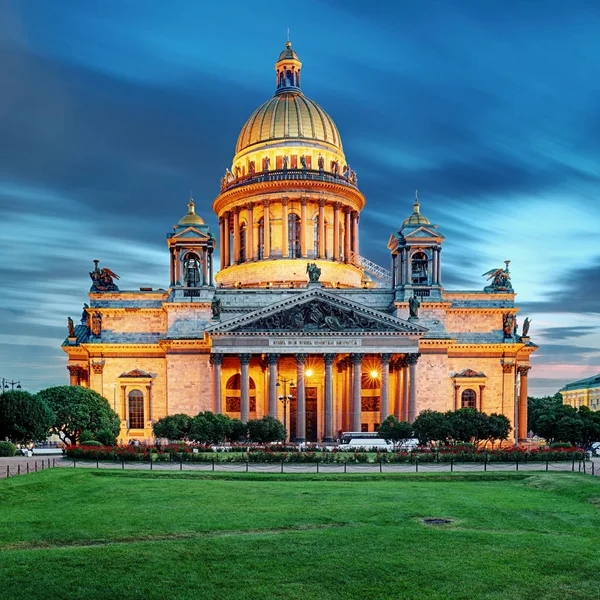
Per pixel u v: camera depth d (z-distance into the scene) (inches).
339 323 4185.5
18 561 1172.5
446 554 1255.5
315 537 1360.7
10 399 3368.6
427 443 3590.1
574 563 1214.3
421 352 4458.7
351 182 5639.8
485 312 4749.0
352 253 5561.0
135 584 1078.4
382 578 1127.0
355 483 2240.4
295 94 5802.2
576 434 3922.2
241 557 1221.1
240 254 5467.5
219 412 4114.2
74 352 4719.5
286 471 2561.5
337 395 4645.7
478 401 4640.8
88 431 3545.8
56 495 1908.2
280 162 5408.5
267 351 4151.1
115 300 4675.2
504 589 1088.8
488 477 2393.0
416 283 4675.2
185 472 2463.1
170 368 4377.5
